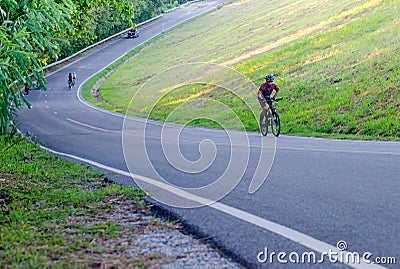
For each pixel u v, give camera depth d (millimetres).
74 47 64250
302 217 6250
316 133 18562
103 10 65438
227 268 4633
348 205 6820
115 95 40531
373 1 42438
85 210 6996
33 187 8844
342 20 40594
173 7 103812
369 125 18922
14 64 8703
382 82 23297
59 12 9734
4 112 8789
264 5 68312
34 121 27406
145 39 71875
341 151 12523
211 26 67188
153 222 6215
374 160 10828
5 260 4816
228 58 43156
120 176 9688
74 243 5367
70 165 11594
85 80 50062
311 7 52812
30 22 9227
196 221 6164
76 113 31438
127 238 5602
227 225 5953
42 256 4918
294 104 24562
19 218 6527
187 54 53062
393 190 7695
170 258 4898
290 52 36875
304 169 9797
